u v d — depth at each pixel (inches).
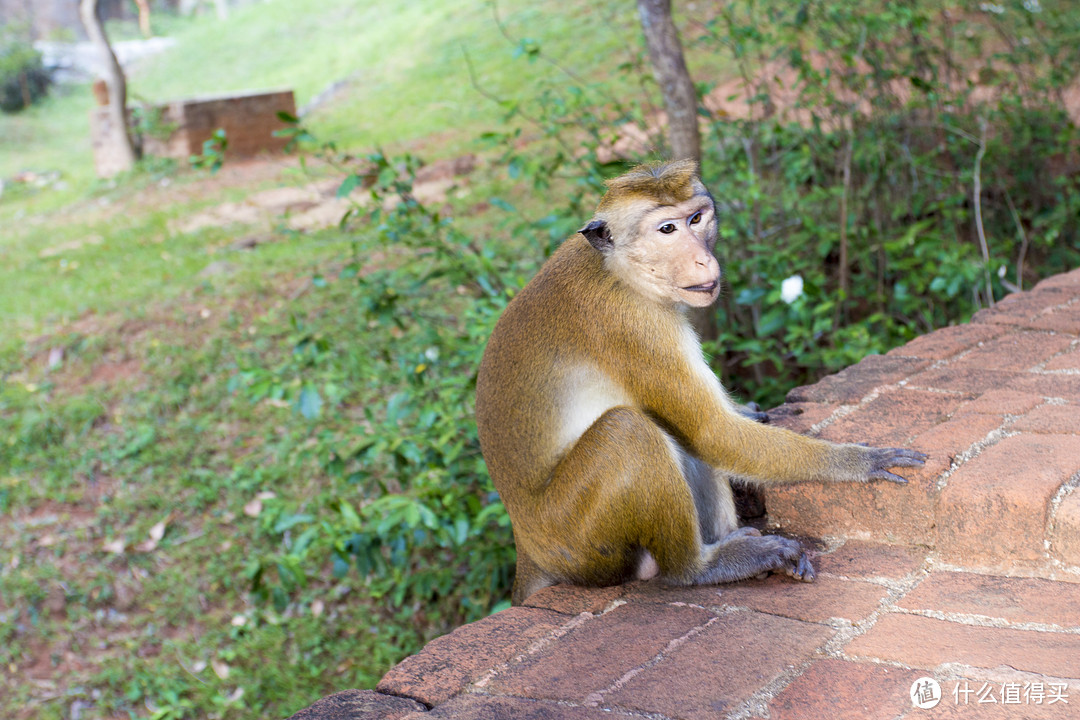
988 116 316.5
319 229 475.8
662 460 105.0
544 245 273.1
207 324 386.0
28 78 1035.9
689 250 107.6
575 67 605.9
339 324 357.4
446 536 217.8
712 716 78.4
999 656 80.7
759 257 252.7
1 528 304.3
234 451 320.2
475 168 491.8
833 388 130.9
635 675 86.2
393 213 230.5
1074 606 86.9
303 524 281.4
